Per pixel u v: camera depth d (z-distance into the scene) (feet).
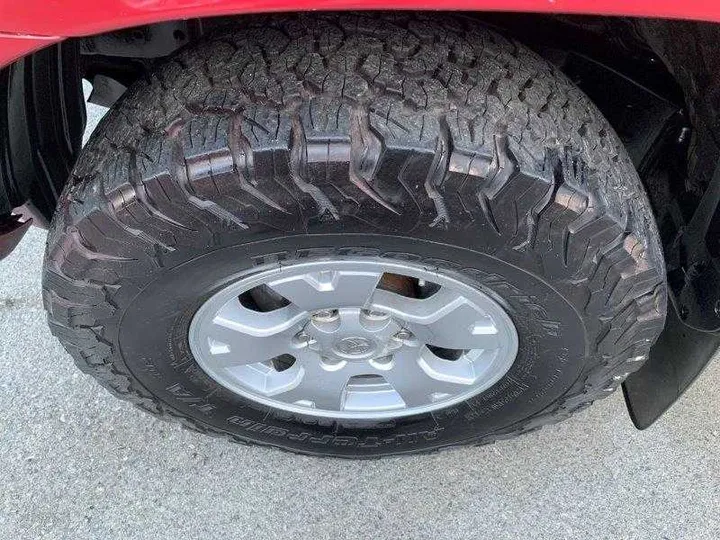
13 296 7.67
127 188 3.84
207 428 6.11
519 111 3.89
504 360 5.06
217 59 4.07
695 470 6.42
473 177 3.67
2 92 4.26
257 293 5.12
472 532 6.12
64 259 4.18
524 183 3.73
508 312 4.60
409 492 6.35
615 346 4.76
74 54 5.13
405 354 5.23
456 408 5.64
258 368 5.56
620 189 4.11
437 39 4.06
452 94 3.81
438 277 4.40
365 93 3.76
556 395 5.36
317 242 4.07
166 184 3.76
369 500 6.30
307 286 4.51
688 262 5.07
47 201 5.24
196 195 3.77
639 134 5.48
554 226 3.90
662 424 6.69
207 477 6.43
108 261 4.16
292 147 3.64
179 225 3.93
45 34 3.24
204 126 3.77
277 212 3.85
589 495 6.31
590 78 5.47
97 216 3.94
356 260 4.27
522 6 3.03
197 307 4.64
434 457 6.55
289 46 3.99
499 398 5.46
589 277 4.19
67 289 4.37
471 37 4.16
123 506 6.27
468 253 4.09
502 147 3.73
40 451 6.60
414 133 3.65
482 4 3.02
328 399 5.61
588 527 6.13
